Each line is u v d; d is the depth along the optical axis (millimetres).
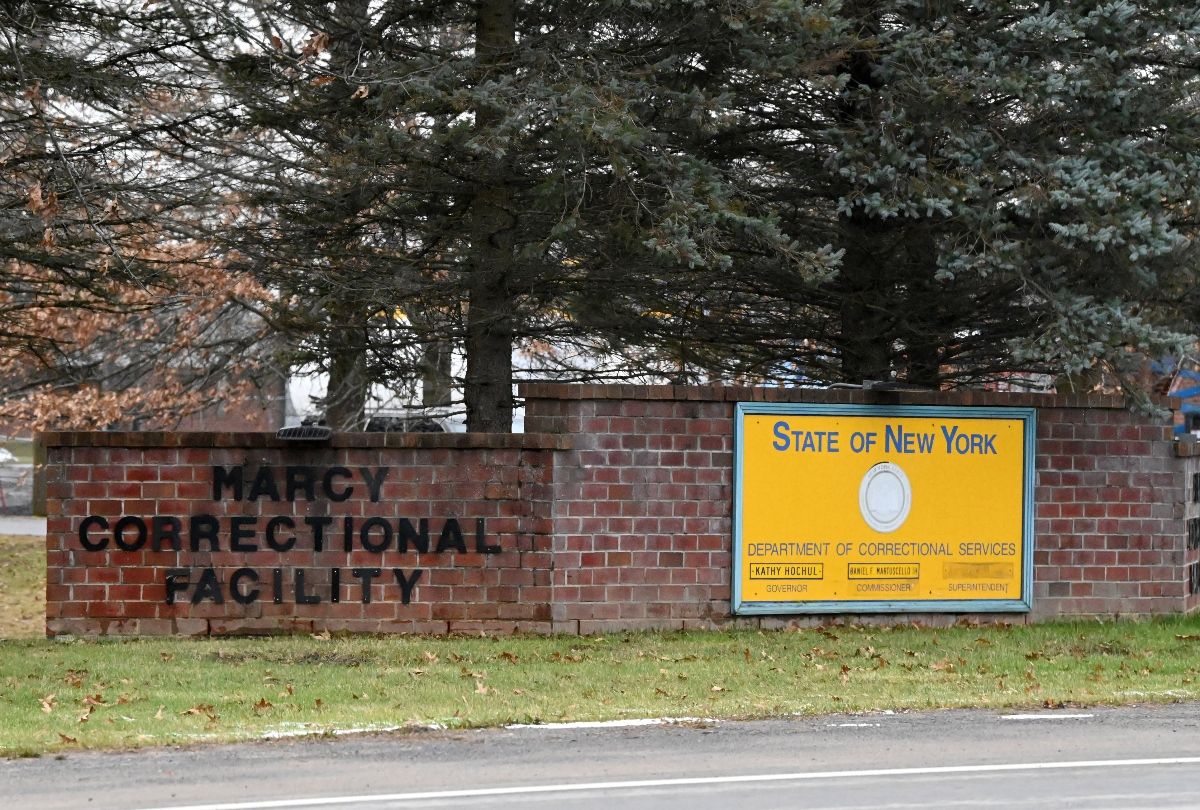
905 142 18250
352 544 16938
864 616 17641
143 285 18281
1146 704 12719
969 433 17906
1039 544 18156
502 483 16984
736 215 16953
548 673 14188
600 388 17031
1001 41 18094
